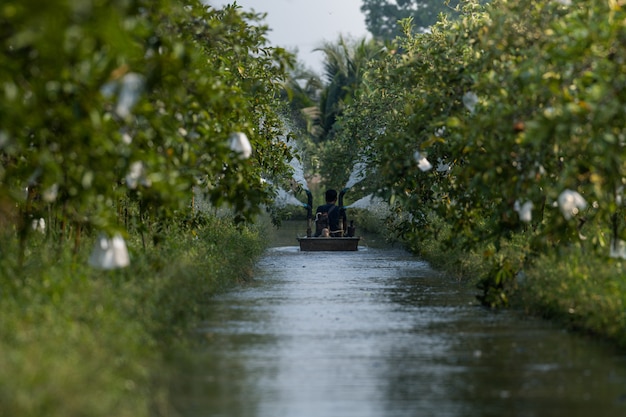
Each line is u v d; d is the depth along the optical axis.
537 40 41.03
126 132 33.12
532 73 35.94
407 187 52.47
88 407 22.83
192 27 40.59
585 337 38.31
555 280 43.31
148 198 39.22
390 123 72.19
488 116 38.34
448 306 49.12
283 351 35.62
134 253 44.91
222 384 29.75
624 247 40.41
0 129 26.95
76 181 33.00
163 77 31.20
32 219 39.06
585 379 30.33
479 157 39.66
